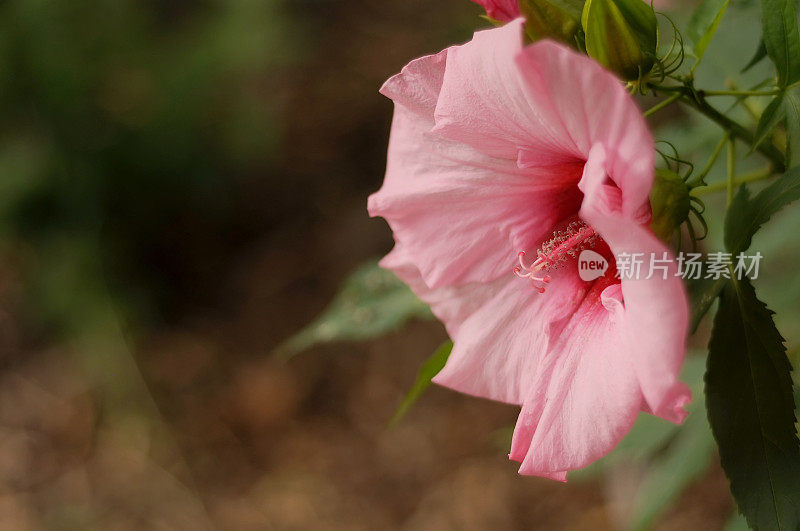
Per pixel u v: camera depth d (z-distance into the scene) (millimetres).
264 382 2082
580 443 680
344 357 2084
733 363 707
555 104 659
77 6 2018
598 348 691
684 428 960
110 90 2127
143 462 2014
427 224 739
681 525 1612
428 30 2525
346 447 1950
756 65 849
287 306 2172
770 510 694
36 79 2004
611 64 713
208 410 2066
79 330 2096
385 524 1827
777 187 708
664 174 699
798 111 729
